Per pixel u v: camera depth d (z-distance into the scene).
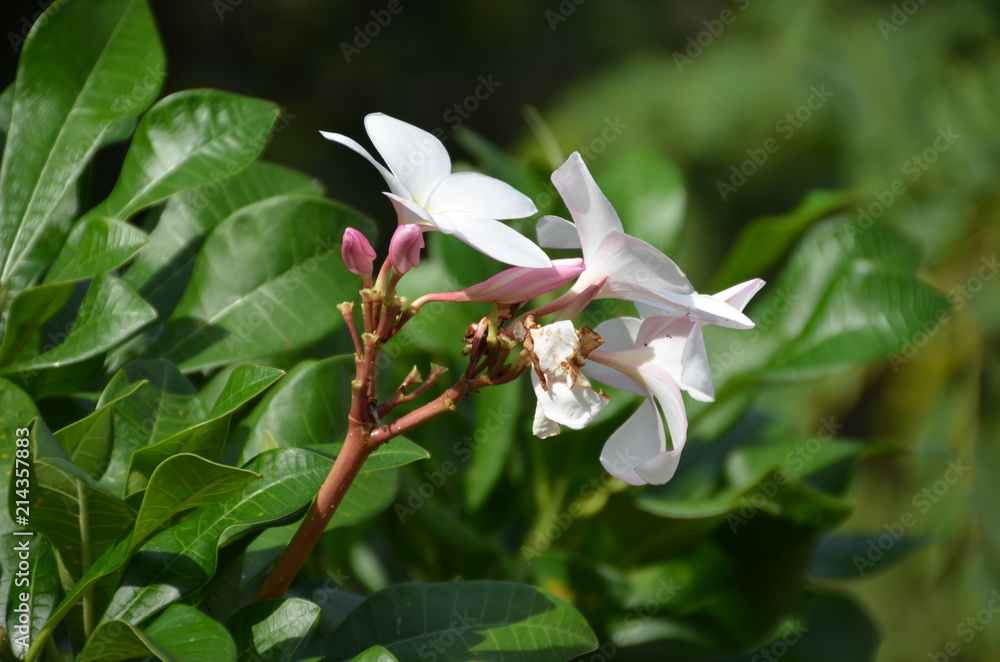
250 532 0.84
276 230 0.92
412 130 0.82
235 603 0.84
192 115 0.89
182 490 0.80
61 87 0.89
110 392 0.86
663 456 0.83
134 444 0.86
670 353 0.83
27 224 0.89
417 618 0.85
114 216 0.87
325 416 0.91
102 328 0.84
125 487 0.84
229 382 0.83
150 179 0.88
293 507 0.82
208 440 0.83
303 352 0.96
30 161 0.89
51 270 0.87
